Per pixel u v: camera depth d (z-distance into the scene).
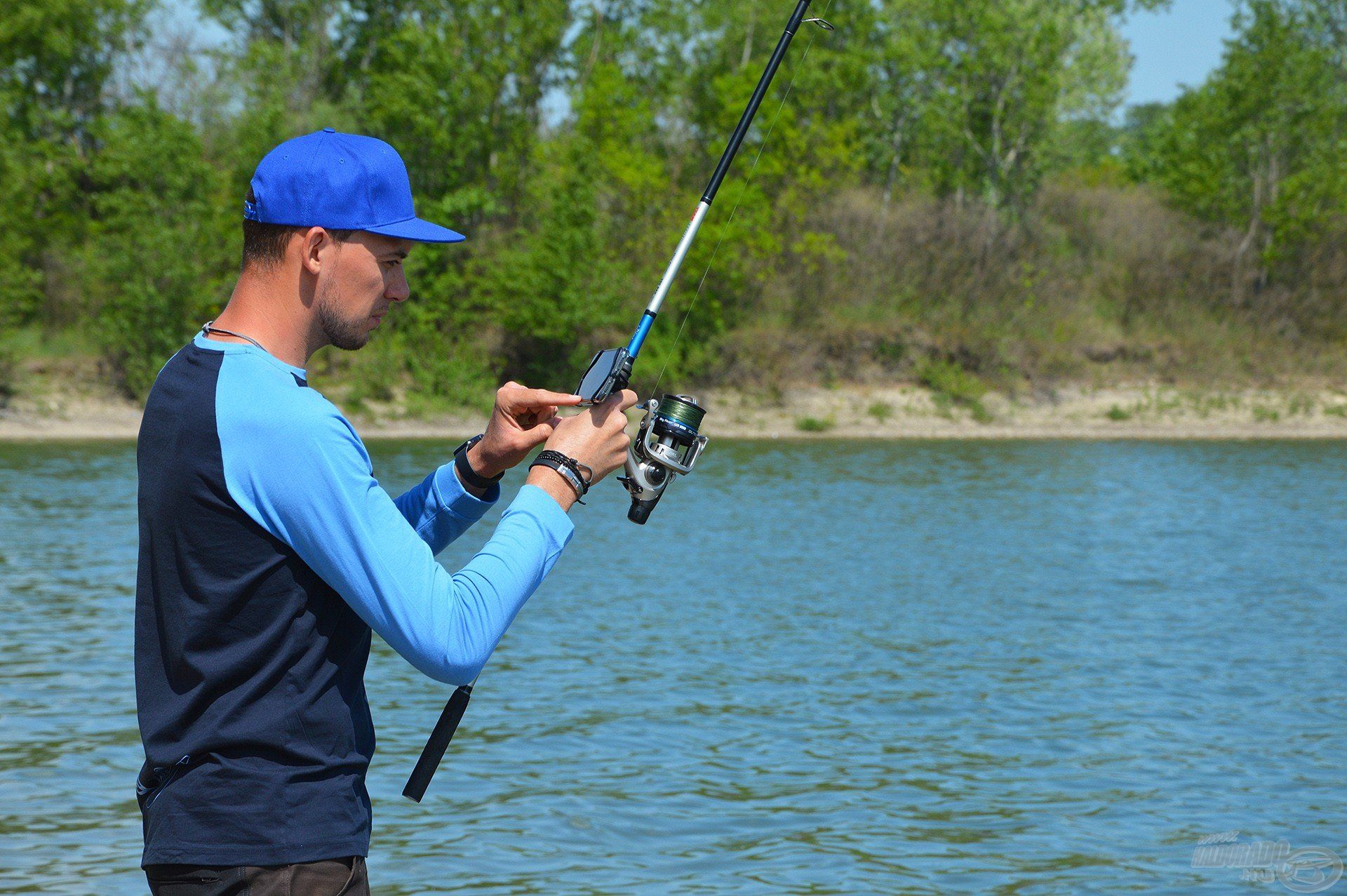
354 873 2.15
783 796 6.89
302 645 2.12
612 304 39.53
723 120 42.62
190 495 2.08
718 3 45.25
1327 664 10.29
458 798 6.81
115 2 42.41
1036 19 44.84
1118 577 14.63
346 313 2.23
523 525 2.25
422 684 9.45
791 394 39.84
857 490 23.92
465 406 37.94
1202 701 9.09
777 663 10.13
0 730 7.81
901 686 9.41
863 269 42.59
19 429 32.25
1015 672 9.92
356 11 47.72
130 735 7.73
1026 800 6.88
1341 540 17.89
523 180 43.88
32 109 41.97
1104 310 45.12
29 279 36.41
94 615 11.43
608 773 7.25
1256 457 31.83
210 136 41.94
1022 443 35.78
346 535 2.06
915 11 47.12
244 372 2.12
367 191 2.21
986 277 43.09
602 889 5.52
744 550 16.55
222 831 2.07
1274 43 46.62
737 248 40.75
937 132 45.94
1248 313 44.88
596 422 2.36
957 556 16.16
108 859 5.73
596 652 10.52
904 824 6.46
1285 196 45.47
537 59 44.44
